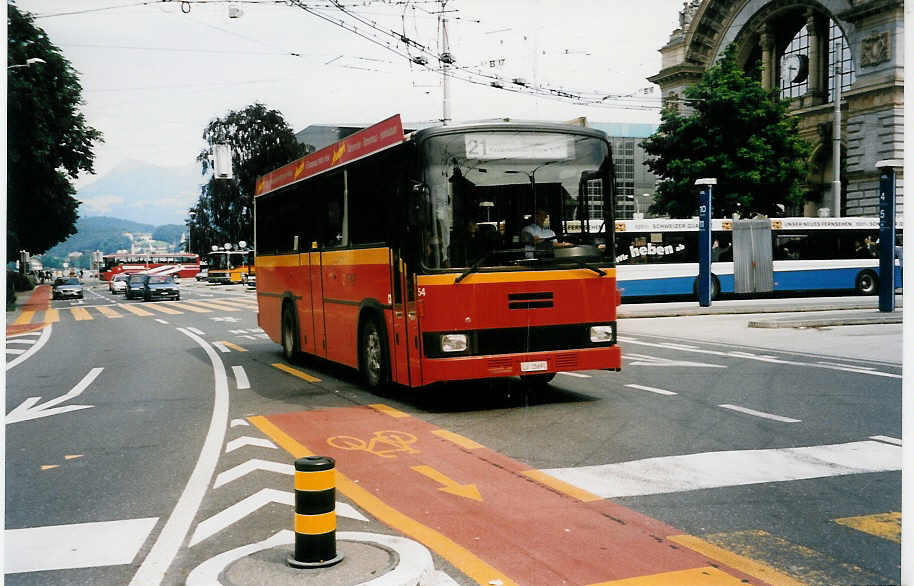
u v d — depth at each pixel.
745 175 33.41
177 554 4.75
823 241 31.69
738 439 7.44
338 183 11.39
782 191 34.53
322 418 8.93
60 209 39.69
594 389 10.50
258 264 16.80
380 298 9.84
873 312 22.34
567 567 4.37
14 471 6.86
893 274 21.94
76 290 52.25
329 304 11.93
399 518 5.26
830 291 33.34
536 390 10.49
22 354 18.09
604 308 9.25
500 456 6.94
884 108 36.66
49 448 7.78
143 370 14.12
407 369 9.14
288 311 14.37
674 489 5.84
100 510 5.66
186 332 22.94
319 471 4.29
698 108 35.00
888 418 8.35
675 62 45.25
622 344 16.25
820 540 4.75
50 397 11.23
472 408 9.30
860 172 37.78
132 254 93.69
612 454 6.93
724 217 34.72
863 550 4.59
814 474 6.20
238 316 30.05
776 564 4.38
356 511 5.43
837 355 13.95
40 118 32.53
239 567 4.27
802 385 10.62
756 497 5.62
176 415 9.41
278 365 14.17
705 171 34.34
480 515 5.31
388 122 9.60
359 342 10.72
